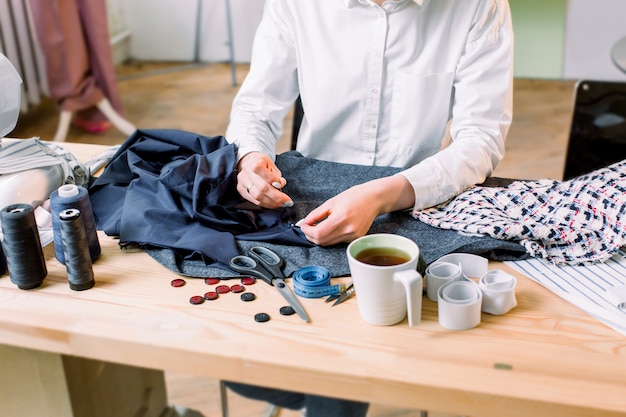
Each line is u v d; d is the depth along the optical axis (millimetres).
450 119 1522
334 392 847
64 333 914
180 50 4688
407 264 882
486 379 817
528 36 4254
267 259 1062
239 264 1044
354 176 1308
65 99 3373
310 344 881
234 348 874
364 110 1489
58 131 3445
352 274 909
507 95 1374
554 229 1068
